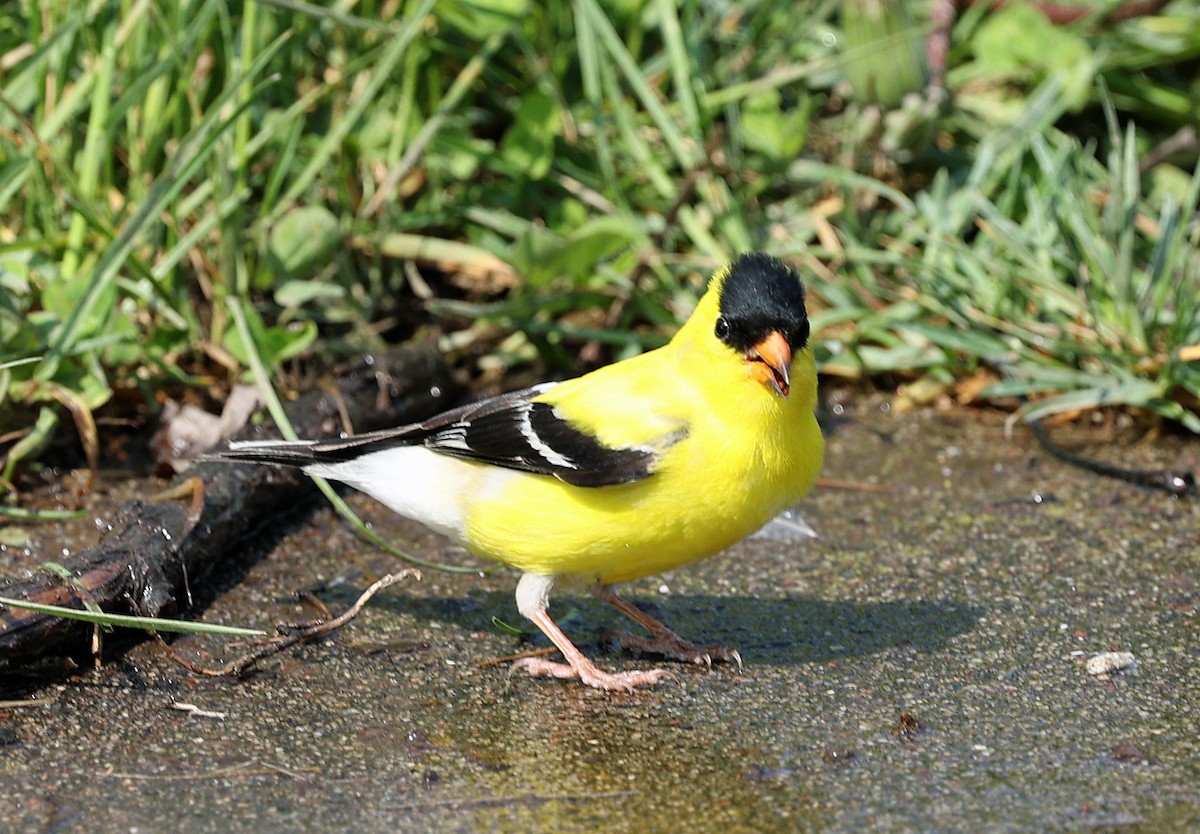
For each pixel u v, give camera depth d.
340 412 10.42
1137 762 6.77
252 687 7.55
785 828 6.21
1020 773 6.67
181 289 11.10
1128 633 8.20
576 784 6.60
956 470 10.71
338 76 11.38
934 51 12.69
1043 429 11.21
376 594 8.79
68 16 10.82
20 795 6.42
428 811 6.34
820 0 13.48
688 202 12.47
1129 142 11.73
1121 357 11.09
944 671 7.79
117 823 6.21
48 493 9.85
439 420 8.14
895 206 12.98
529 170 12.25
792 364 7.48
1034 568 9.12
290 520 9.82
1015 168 12.48
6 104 10.28
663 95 13.14
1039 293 11.71
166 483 10.02
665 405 7.52
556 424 7.64
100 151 10.80
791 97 13.46
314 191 12.07
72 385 10.12
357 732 7.10
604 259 12.30
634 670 7.94
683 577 9.15
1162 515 9.88
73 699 7.32
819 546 9.54
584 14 12.27
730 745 7.00
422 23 11.77
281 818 6.27
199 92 11.73
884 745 6.97
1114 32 13.52
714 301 7.61
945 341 11.46
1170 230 11.33
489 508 7.85
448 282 12.48
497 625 8.47
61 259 10.99
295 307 11.51
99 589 7.79
